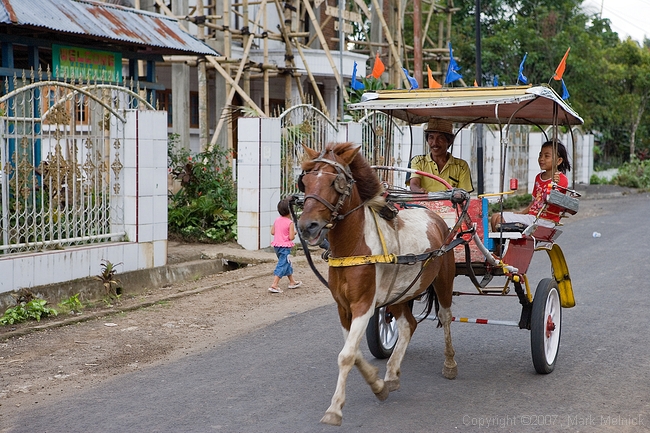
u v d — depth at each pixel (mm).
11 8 10406
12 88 11008
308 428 5582
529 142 27062
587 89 33312
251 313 9492
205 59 17047
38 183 9961
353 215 5602
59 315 8977
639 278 11703
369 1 28422
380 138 16453
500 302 10109
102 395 6383
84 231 10148
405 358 7578
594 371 7055
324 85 23844
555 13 32625
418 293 6328
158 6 18375
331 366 7227
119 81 12469
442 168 8062
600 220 19969
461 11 35906
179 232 13609
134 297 10195
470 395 6379
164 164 11055
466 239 6730
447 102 6910
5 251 9164
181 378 6844
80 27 11266
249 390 6488
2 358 7426
